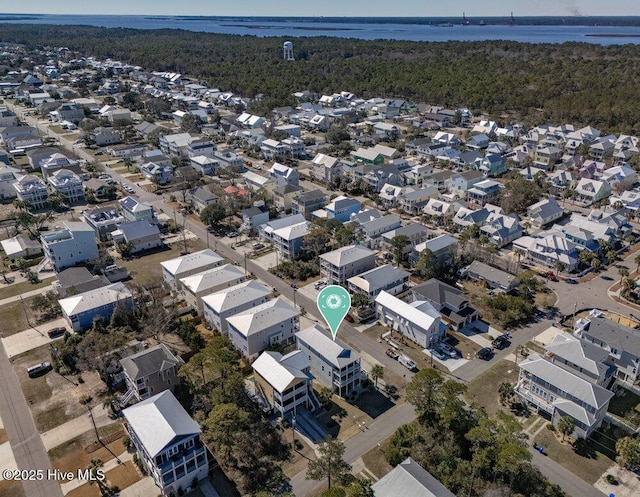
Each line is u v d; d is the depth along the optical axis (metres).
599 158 194.62
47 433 72.75
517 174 176.38
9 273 117.69
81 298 96.75
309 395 77.12
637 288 105.38
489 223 134.00
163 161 187.62
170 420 64.38
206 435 72.06
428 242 119.25
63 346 89.12
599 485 63.94
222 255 126.25
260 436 71.31
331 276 113.12
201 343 91.00
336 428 73.56
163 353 80.25
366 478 65.00
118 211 147.88
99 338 87.25
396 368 86.31
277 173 171.62
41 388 81.62
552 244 118.25
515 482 63.41
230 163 184.00
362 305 100.50
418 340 92.00
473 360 87.88
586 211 151.75
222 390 76.38
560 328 96.06
